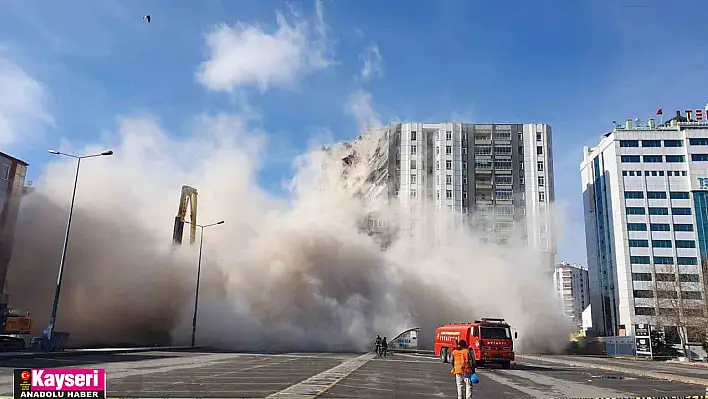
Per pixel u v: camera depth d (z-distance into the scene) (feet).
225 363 114.11
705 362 206.90
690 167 373.40
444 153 394.52
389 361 139.23
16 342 133.80
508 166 389.60
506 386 79.10
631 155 381.19
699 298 301.43
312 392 63.62
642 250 365.20
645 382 92.94
